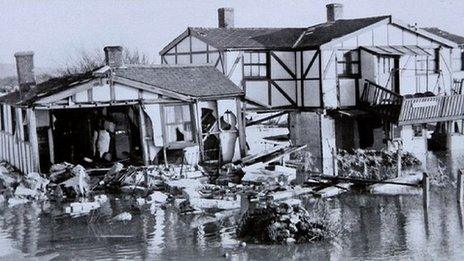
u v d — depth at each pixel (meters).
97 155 29.34
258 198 23.12
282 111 33.62
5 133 31.69
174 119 28.27
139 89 27.34
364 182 25.09
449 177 27.62
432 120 32.12
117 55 28.84
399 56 33.16
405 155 31.52
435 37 35.16
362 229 18.91
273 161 29.33
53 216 21.20
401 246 16.94
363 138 33.47
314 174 27.77
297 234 17.73
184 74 30.20
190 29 34.19
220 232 18.59
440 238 17.72
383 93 31.69
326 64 32.00
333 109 32.28
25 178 25.64
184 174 26.14
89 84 26.19
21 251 16.95
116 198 23.81
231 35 34.25
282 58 33.03
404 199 23.33
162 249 16.84
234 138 30.31
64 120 29.17
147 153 27.67
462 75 39.00
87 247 17.20
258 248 16.88
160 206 22.31
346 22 34.94
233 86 30.36
